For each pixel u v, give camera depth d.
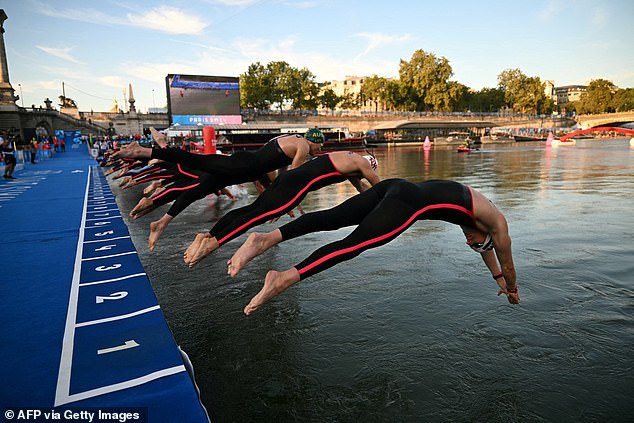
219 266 5.77
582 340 3.47
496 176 16.31
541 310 4.07
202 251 3.37
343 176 3.77
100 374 2.72
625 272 5.10
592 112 107.56
